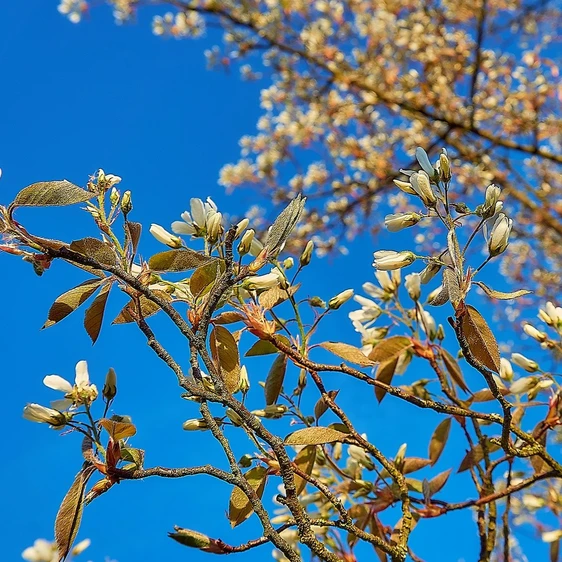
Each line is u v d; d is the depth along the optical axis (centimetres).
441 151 64
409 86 206
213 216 64
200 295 62
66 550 59
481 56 197
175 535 61
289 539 73
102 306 62
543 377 72
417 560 71
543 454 66
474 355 62
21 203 58
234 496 64
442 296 63
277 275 65
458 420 73
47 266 59
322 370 66
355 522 72
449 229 63
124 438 60
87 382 63
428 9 206
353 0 213
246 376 67
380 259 64
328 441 64
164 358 59
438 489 72
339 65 216
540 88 194
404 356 75
